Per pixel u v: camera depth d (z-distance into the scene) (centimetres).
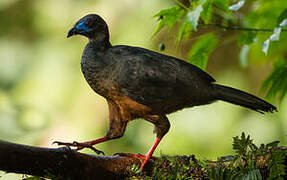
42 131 1430
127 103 782
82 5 1501
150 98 774
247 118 1376
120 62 768
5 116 1436
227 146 1361
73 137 1413
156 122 800
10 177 1217
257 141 1339
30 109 1449
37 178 586
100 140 789
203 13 782
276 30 700
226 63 1595
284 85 845
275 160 602
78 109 1440
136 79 762
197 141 1379
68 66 1476
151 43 1405
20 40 1593
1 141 547
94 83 790
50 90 1465
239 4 755
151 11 1400
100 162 631
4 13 1622
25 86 1483
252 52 1021
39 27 1552
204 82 793
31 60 1532
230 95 793
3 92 1502
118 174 650
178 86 777
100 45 794
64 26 1512
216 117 1391
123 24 1426
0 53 1569
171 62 783
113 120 809
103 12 1452
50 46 1513
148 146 1403
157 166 657
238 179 613
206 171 636
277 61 892
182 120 1405
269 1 880
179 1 780
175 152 1371
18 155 556
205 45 829
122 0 1443
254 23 880
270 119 1341
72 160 597
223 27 806
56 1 1548
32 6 1584
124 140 1430
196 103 808
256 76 1538
